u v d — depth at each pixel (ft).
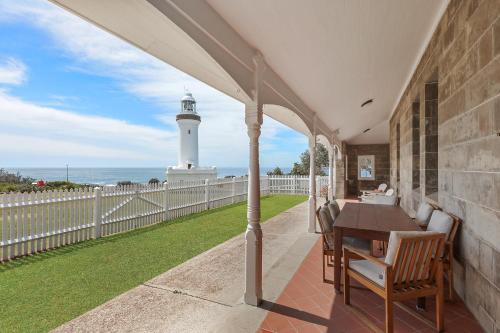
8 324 8.11
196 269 12.51
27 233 15.05
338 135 35.37
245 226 21.85
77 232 17.47
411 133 19.34
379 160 46.42
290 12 7.47
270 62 10.49
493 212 7.09
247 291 9.39
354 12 8.46
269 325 8.10
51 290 10.37
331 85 14.96
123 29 6.08
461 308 8.88
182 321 8.32
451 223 9.30
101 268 12.66
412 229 10.25
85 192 18.17
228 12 7.18
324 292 10.21
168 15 5.50
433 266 7.73
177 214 26.11
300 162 77.25
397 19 10.33
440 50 11.41
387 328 7.26
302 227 21.35
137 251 15.26
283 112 14.47
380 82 18.67
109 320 8.34
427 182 14.85
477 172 8.00
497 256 6.94
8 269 12.61
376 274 8.00
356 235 10.41
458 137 9.41
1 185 31.35
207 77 8.88
